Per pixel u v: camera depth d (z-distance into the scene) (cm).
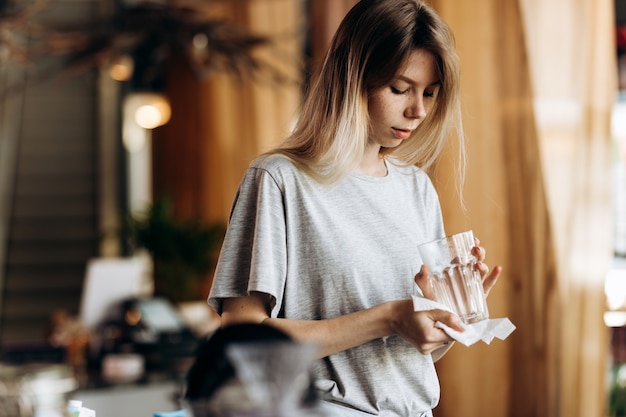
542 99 395
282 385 107
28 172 1059
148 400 450
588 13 398
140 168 1024
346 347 173
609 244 397
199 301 652
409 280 185
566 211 395
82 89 1123
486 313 179
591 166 396
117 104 1074
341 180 182
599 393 395
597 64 398
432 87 184
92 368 480
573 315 394
